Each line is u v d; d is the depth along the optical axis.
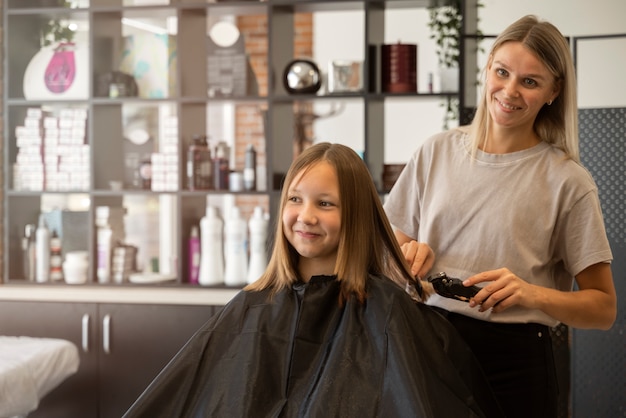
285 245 1.81
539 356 1.94
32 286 4.02
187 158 4.07
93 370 3.84
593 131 3.37
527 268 1.91
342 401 1.62
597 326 1.92
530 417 1.94
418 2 3.82
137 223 4.30
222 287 3.92
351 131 6.07
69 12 4.02
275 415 1.67
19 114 4.16
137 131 4.28
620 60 4.00
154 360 3.80
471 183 1.96
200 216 4.23
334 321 1.75
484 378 1.80
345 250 1.77
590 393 3.42
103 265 4.06
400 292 1.75
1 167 4.11
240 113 6.57
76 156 4.07
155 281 4.06
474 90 3.54
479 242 1.94
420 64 5.47
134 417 1.68
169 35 4.14
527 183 1.91
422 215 2.06
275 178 3.94
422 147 2.08
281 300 1.79
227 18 6.51
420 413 1.55
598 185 3.38
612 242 3.36
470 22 3.63
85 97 4.11
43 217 4.13
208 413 1.68
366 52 3.79
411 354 1.64
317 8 3.96
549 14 4.04
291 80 3.95
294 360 1.71
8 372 2.82
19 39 4.16
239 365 1.72
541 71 1.82
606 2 3.97
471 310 1.94
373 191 1.81
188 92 4.05
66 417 3.86
